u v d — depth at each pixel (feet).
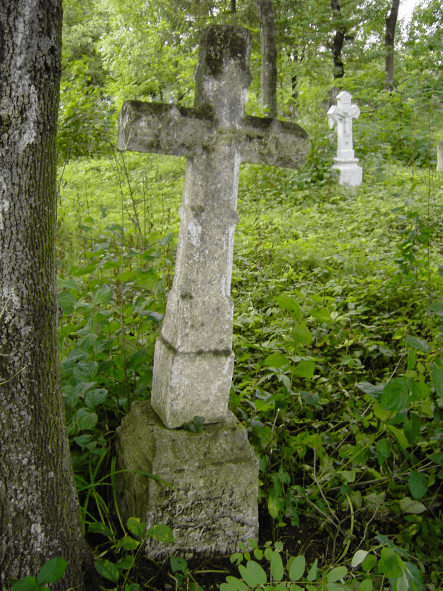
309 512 8.54
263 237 21.21
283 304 8.03
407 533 8.02
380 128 47.34
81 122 30.71
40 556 6.12
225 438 7.82
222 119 7.27
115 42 66.59
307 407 10.55
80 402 9.04
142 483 7.52
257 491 7.88
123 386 9.37
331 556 7.82
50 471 6.07
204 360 7.66
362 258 18.54
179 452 7.57
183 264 7.49
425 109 55.72
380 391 7.47
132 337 10.21
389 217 23.82
